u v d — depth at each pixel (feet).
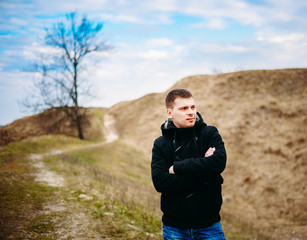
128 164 75.46
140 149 100.68
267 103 89.86
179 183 5.42
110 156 77.87
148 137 109.81
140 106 144.05
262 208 49.29
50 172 30.50
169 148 6.07
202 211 5.45
